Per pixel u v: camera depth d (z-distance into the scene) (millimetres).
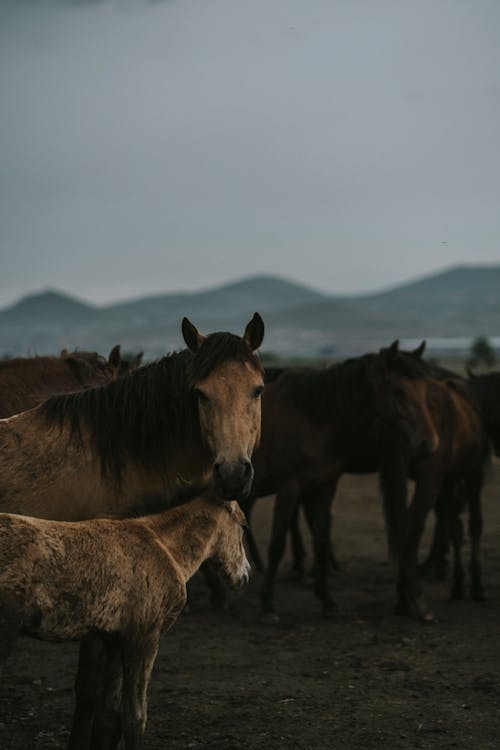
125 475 5500
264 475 9492
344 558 12305
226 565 5324
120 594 4598
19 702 6473
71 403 5645
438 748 5477
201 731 5824
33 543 4312
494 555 12430
